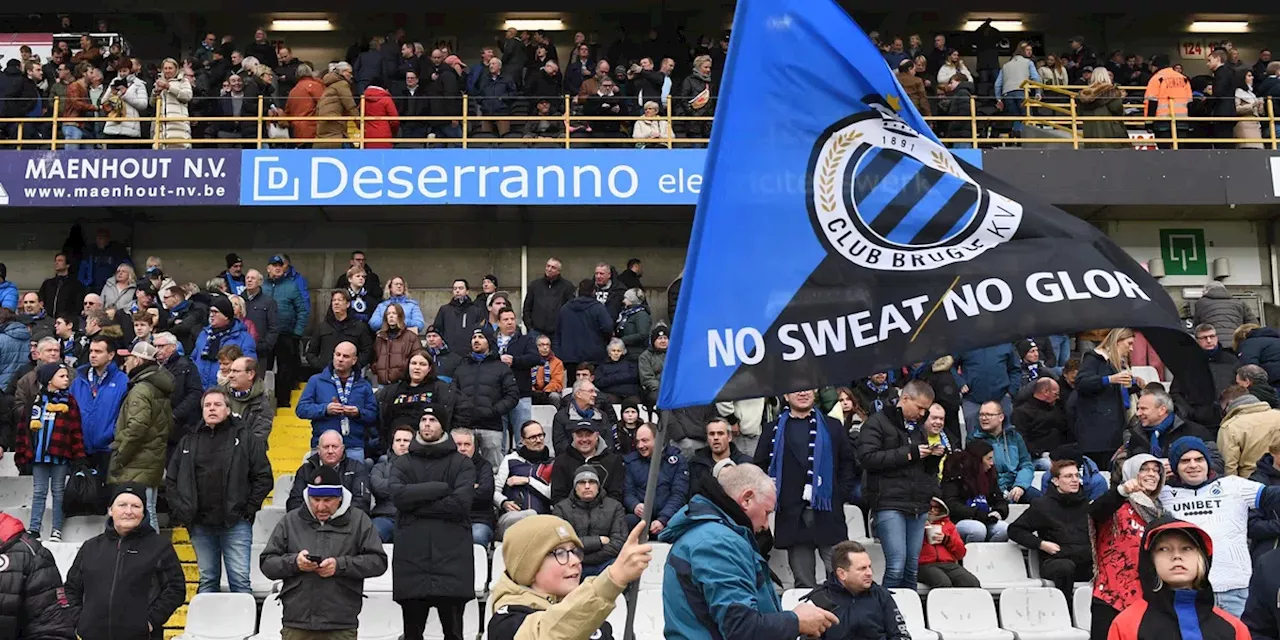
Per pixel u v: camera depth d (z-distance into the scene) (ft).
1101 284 14.15
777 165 14.35
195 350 42.11
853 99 14.70
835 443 32.27
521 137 57.21
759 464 32.32
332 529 26.55
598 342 46.75
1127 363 41.24
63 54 63.62
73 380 37.27
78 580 26.32
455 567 28.30
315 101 56.90
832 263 14.20
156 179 54.29
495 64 59.31
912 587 32.68
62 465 36.73
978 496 35.78
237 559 32.32
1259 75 67.36
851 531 36.47
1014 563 34.45
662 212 59.88
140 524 26.50
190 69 58.75
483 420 39.70
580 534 31.78
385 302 47.24
